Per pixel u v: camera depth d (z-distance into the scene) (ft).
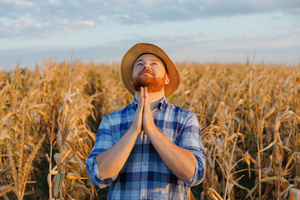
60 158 10.53
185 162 5.78
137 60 7.20
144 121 5.98
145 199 6.16
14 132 15.06
